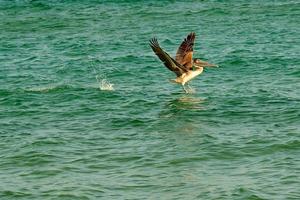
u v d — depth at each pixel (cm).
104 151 1750
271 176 1549
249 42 3284
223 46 3219
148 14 4206
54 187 1529
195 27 3769
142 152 1733
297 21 3806
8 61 3059
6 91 2438
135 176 1579
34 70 2847
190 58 2191
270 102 2186
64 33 3738
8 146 1811
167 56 2092
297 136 1812
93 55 3133
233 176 1560
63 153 1745
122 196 1471
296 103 2161
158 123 1991
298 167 1596
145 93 2384
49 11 4369
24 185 1546
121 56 3083
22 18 4175
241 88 2414
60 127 1988
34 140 1855
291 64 2781
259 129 1897
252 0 4541
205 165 1634
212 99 2259
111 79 2647
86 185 1534
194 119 2022
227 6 4366
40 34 3731
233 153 1706
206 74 2684
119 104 2234
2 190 1517
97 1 4678
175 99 2278
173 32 3659
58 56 3139
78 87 2491
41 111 2170
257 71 2698
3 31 3847
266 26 3697
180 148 1755
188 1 4609
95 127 1973
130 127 1964
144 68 2833
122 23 3966
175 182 1538
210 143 1778
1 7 4531
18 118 2098
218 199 1442
